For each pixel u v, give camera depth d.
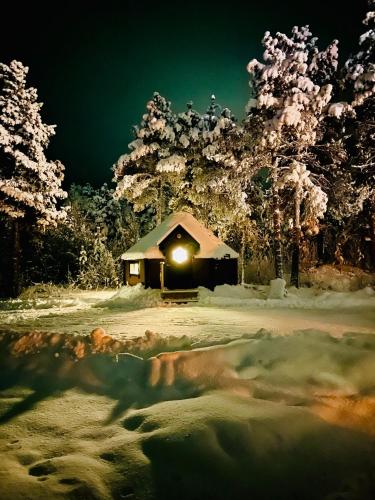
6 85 24.53
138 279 22.02
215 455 3.53
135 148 29.97
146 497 3.11
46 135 25.23
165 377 5.21
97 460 3.55
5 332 6.74
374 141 22.98
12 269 25.20
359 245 27.19
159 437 3.74
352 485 3.39
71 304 19.25
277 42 21.62
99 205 44.53
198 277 21.14
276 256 21.83
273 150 21.59
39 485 3.15
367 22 22.42
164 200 32.62
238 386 4.96
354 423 4.33
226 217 27.86
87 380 5.42
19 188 24.36
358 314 14.09
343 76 22.67
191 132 28.91
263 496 3.21
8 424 4.34
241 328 10.80
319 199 20.17
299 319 12.77
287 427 3.98
